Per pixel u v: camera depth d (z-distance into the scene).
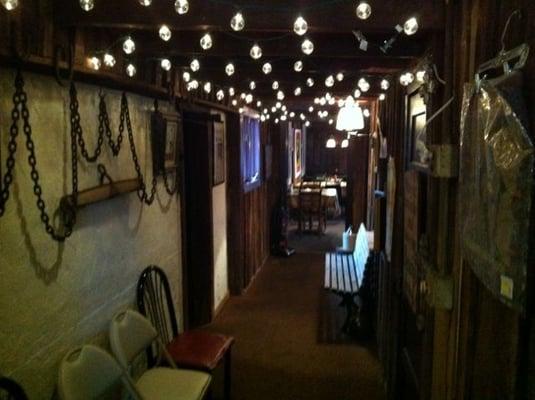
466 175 1.36
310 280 5.72
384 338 3.39
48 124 1.92
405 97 2.66
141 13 1.83
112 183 2.40
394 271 2.97
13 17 1.60
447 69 1.73
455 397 1.64
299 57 2.62
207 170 4.12
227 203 5.05
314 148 12.05
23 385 1.80
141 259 2.93
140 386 2.37
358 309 4.08
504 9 1.22
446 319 1.73
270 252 6.98
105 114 2.38
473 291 1.42
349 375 3.40
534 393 0.99
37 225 1.86
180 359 2.69
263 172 6.39
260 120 6.14
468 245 1.34
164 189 3.35
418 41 2.33
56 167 1.98
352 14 1.78
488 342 1.27
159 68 2.91
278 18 1.79
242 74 3.49
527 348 1.03
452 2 1.69
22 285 1.78
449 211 1.70
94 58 2.11
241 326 4.28
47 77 1.91
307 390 3.19
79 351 2.00
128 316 2.45
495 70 1.29
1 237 1.66
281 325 4.30
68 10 1.82
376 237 3.62
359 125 4.16
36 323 1.87
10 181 1.67
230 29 1.84
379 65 2.86
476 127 1.27
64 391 1.81
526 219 0.98
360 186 6.20
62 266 2.04
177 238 3.65
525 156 0.98
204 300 4.31
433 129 1.87
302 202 8.41
